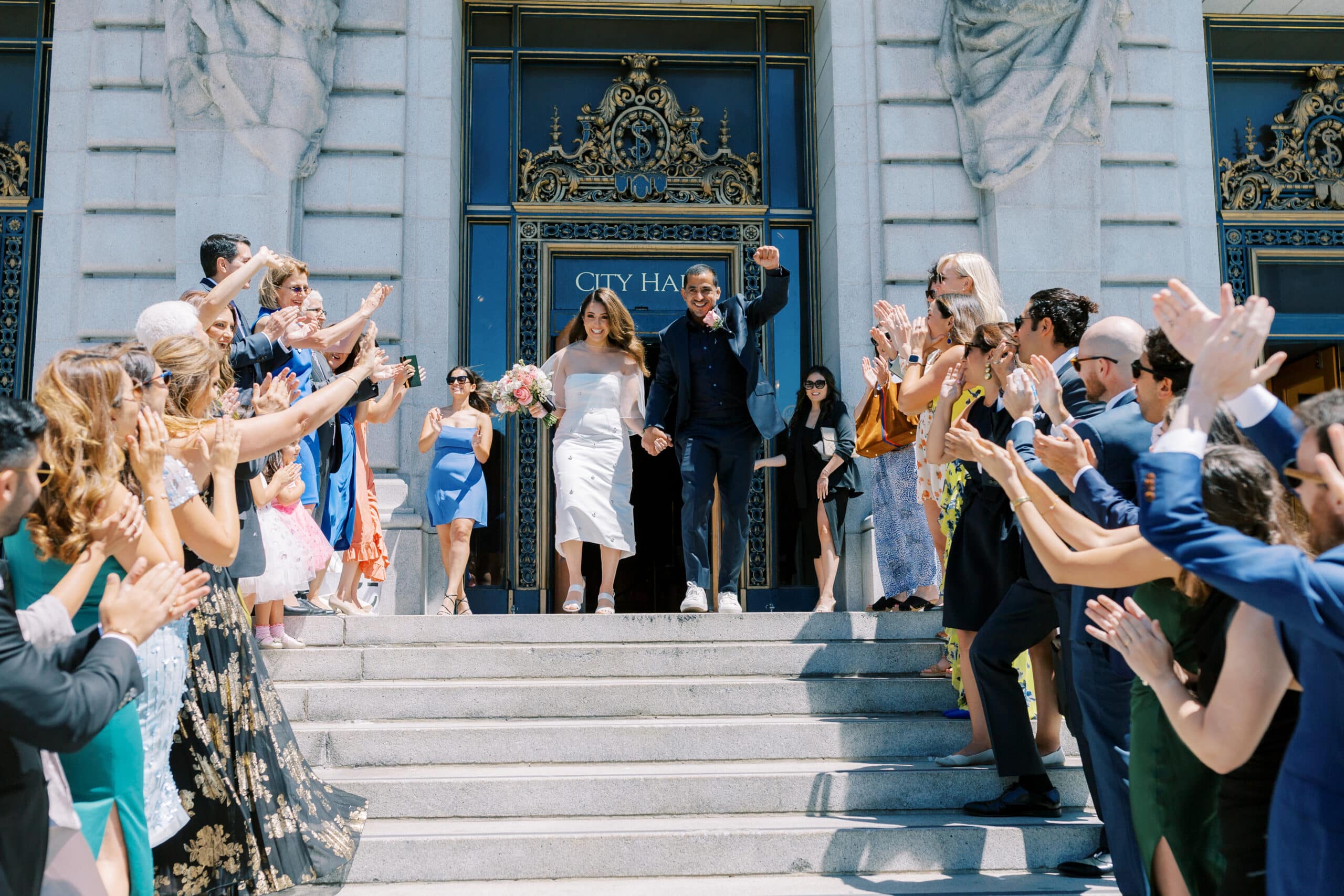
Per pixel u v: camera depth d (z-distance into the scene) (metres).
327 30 7.90
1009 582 4.41
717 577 8.13
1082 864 3.96
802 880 3.95
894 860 4.04
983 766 4.58
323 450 5.69
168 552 2.71
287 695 4.97
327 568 6.68
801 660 5.41
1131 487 3.21
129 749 2.65
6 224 8.25
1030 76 7.95
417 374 6.16
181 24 7.68
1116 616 2.50
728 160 8.86
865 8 8.38
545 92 8.86
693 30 9.02
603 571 6.55
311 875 3.45
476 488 7.19
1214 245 8.27
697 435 6.27
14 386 8.09
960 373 4.57
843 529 7.21
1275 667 2.17
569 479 6.52
